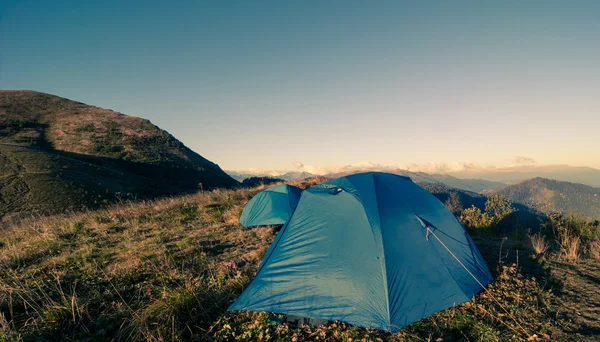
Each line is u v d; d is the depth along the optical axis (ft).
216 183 344.69
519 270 21.22
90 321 15.94
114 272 21.89
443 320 15.58
